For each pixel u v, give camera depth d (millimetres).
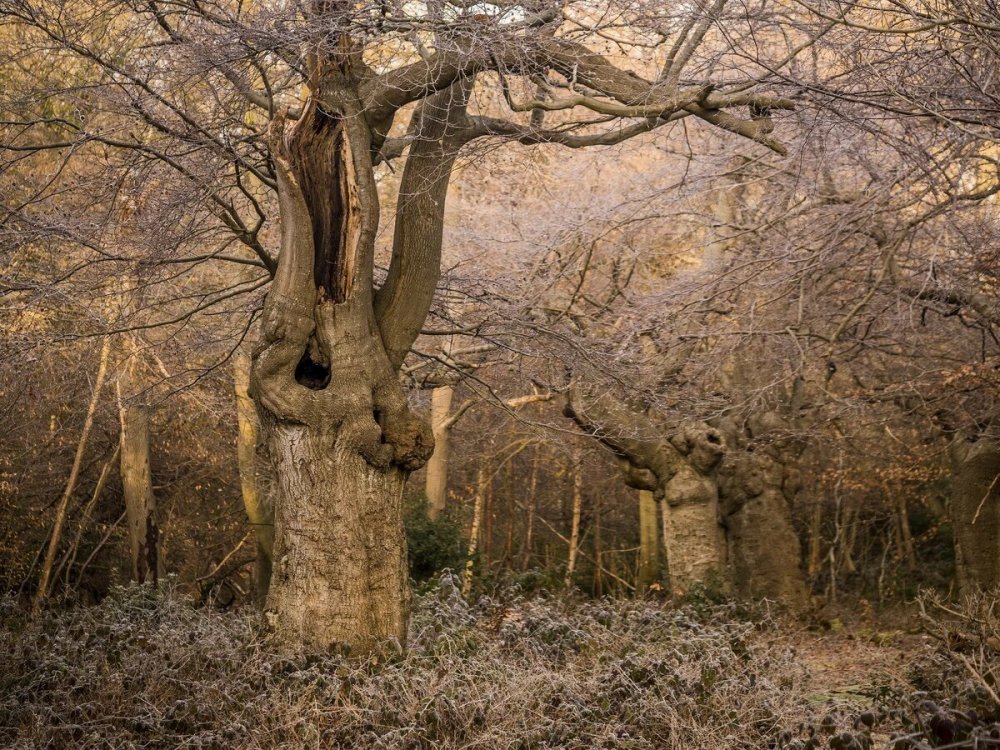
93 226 10805
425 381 15523
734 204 17641
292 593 9203
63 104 12984
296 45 9469
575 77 9141
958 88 9422
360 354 9414
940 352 15789
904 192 12227
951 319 14906
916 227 12195
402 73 9516
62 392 17203
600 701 7914
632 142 16672
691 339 14633
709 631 11156
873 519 26172
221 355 15867
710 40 12867
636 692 7875
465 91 10242
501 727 7301
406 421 9594
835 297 14602
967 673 8172
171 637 9227
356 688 7867
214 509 25078
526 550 28359
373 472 9383
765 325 14562
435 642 9469
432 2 9281
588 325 16453
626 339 13898
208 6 10352
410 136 9617
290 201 9289
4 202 10586
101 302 13273
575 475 26703
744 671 9086
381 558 9352
